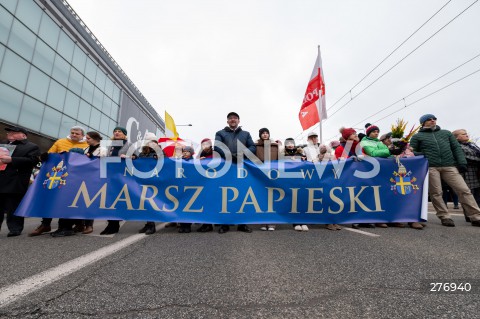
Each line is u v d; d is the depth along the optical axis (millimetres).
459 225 3756
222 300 1260
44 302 1215
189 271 1688
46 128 12828
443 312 1139
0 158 2975
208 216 3369
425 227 3561
